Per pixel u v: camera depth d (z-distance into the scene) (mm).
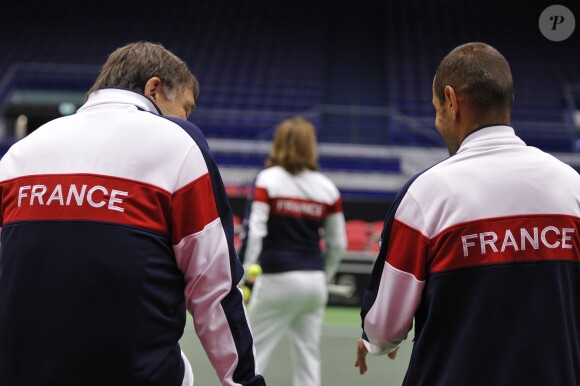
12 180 1762
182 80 1961
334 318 8430
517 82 19578
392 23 22328
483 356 1679
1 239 1749
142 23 21984
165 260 1702
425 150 14391
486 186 1755
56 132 1789
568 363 1681
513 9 22859
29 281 1643
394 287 1805
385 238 1847
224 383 1792
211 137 16219
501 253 1709
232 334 1767
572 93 19047
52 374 1604
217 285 1744
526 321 1681
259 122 16406
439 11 22875
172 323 1723
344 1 23297
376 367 5426
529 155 1811
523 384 1653
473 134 1833
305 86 19500
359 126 16219
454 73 1856
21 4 22391
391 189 13312
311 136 3871
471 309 1705
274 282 3771
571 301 1733
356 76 20219
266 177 3812
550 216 1738
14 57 20078
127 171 1696
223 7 22719
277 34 21734
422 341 1767
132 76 1884
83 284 1621
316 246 3891
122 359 1618
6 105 14219
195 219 1722
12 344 1635
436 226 1765
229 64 20453
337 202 3967
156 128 1755
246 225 3783
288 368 5387
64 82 18062
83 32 21422
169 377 1709
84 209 1661
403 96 19062
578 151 14453
